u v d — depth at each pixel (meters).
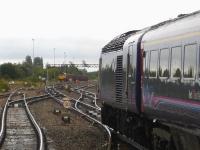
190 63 11.45
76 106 39.47
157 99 14.16
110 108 22.83
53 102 47.88
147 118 16.25
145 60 15.66
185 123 11.97
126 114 19.31
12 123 27.03
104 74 22.97
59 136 21.58
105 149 17.77
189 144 11.88
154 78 14.49
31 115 30.39
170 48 12.97
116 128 21.86
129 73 17.88
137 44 16.73
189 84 11.50
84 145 18.92
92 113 32.62
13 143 19.48
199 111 10.88
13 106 40.94
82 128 24.80
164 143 14.45
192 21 11.55
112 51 21.16
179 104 12.22
